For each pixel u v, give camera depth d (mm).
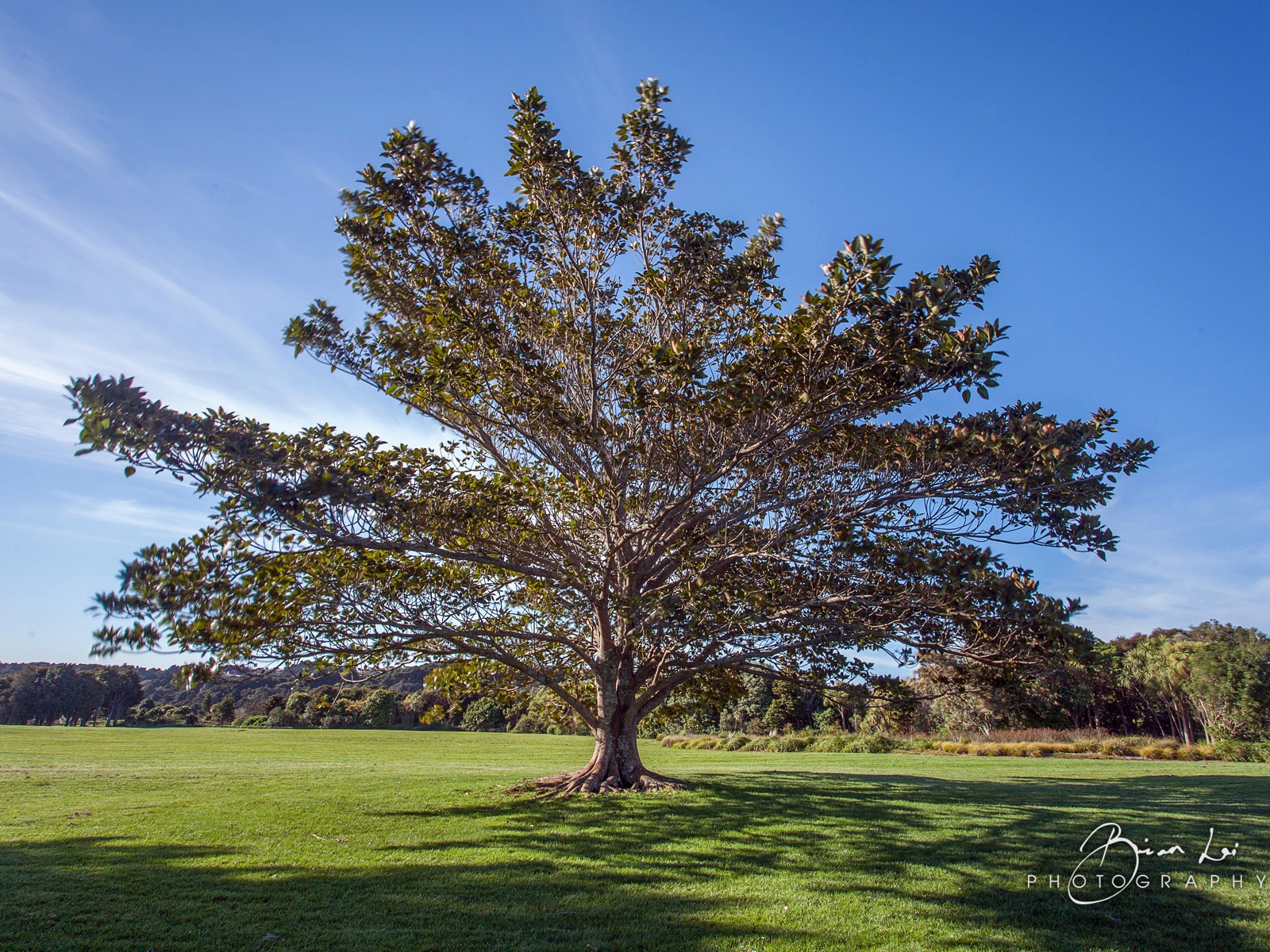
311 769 20844
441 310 12500
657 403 11500
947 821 12273
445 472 12383
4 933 6383
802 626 13523
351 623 12555
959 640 13383
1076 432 11805
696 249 13914
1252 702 40531
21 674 74312
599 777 14703
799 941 6793
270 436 10406
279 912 7199
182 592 9992
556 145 12625
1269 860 9875
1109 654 13023
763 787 16062
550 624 16750
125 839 10367
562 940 6684
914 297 9898
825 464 13195
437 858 9500
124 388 9023
